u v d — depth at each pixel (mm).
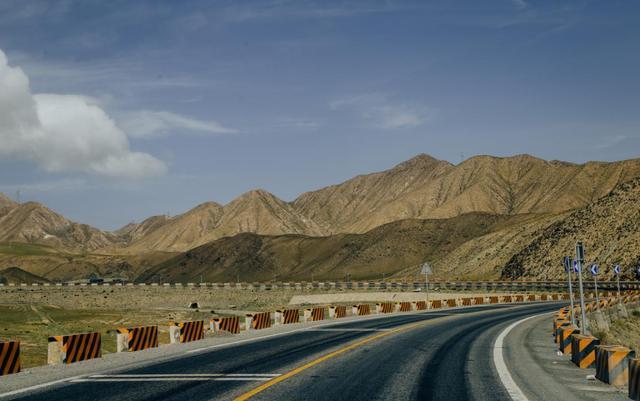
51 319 81938
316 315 40125
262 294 133750
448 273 163750
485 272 148000
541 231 147500
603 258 101125
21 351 30016
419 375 13703
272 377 13383
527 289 90000
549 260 118250
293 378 13234
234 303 135375
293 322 37719
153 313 99312
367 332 26875
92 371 14898
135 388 12062
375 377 13398
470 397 10961
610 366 12453
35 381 13289
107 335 46031
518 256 135125
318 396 11031
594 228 113688
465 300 65875
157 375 13898
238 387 12055
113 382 12922
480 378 13289
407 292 101062
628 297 51594
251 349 19844
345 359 16797
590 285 84312
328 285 130125
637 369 10688
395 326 30734
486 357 17359
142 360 17156
